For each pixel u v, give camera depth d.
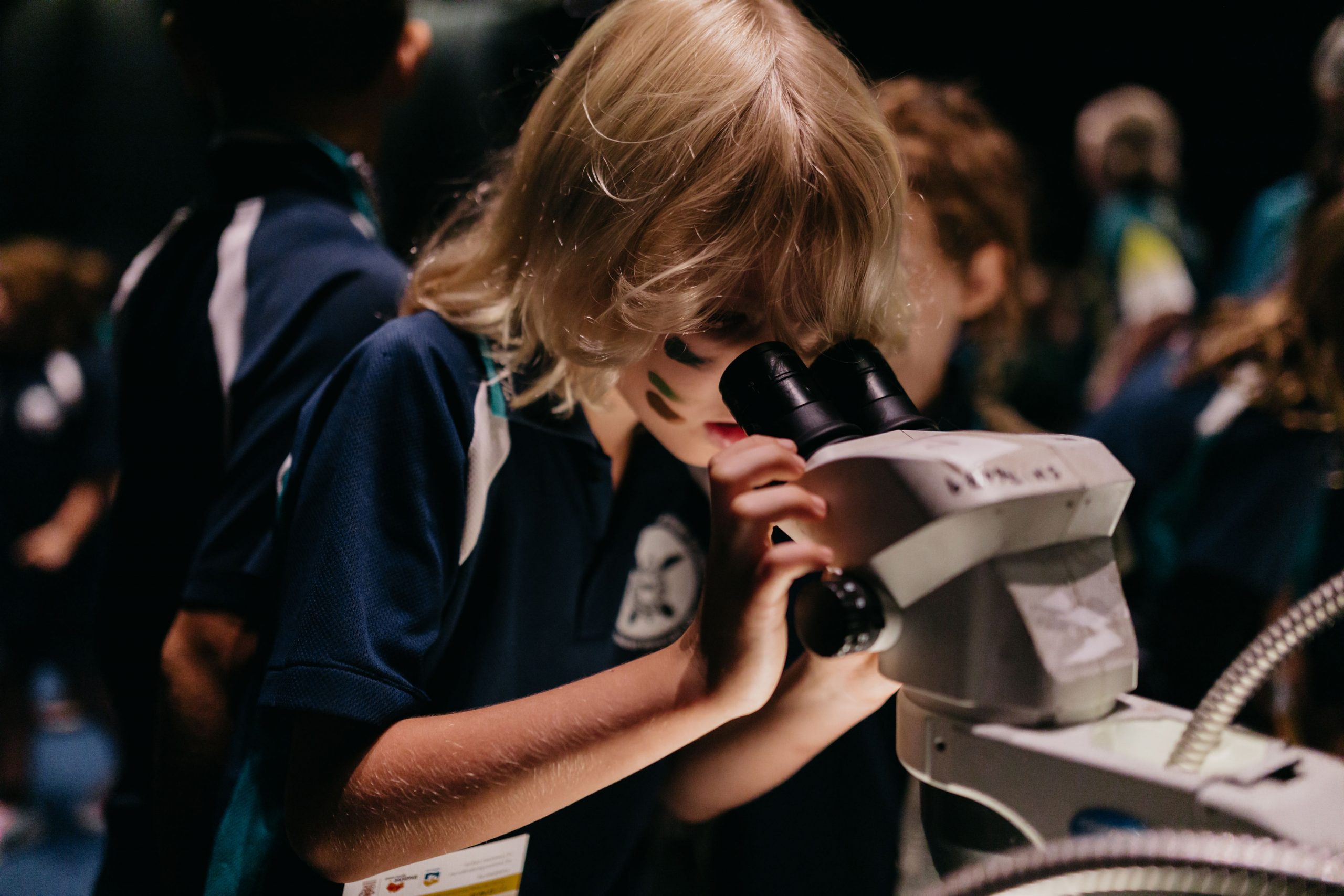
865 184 0.73
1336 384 1.44
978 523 0.58
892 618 0.62
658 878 1.04
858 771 1.07
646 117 0.73
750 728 0.89
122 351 1.15
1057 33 3.42
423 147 2.27
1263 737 0.64
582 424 0.86
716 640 0.62
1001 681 0.60
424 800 0.66
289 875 0.80
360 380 0.77
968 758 0.62
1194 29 3.42
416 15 2.26
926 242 1.17
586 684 0.67
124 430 1.13
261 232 1.10
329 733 0.68
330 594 0.70
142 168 4.94
